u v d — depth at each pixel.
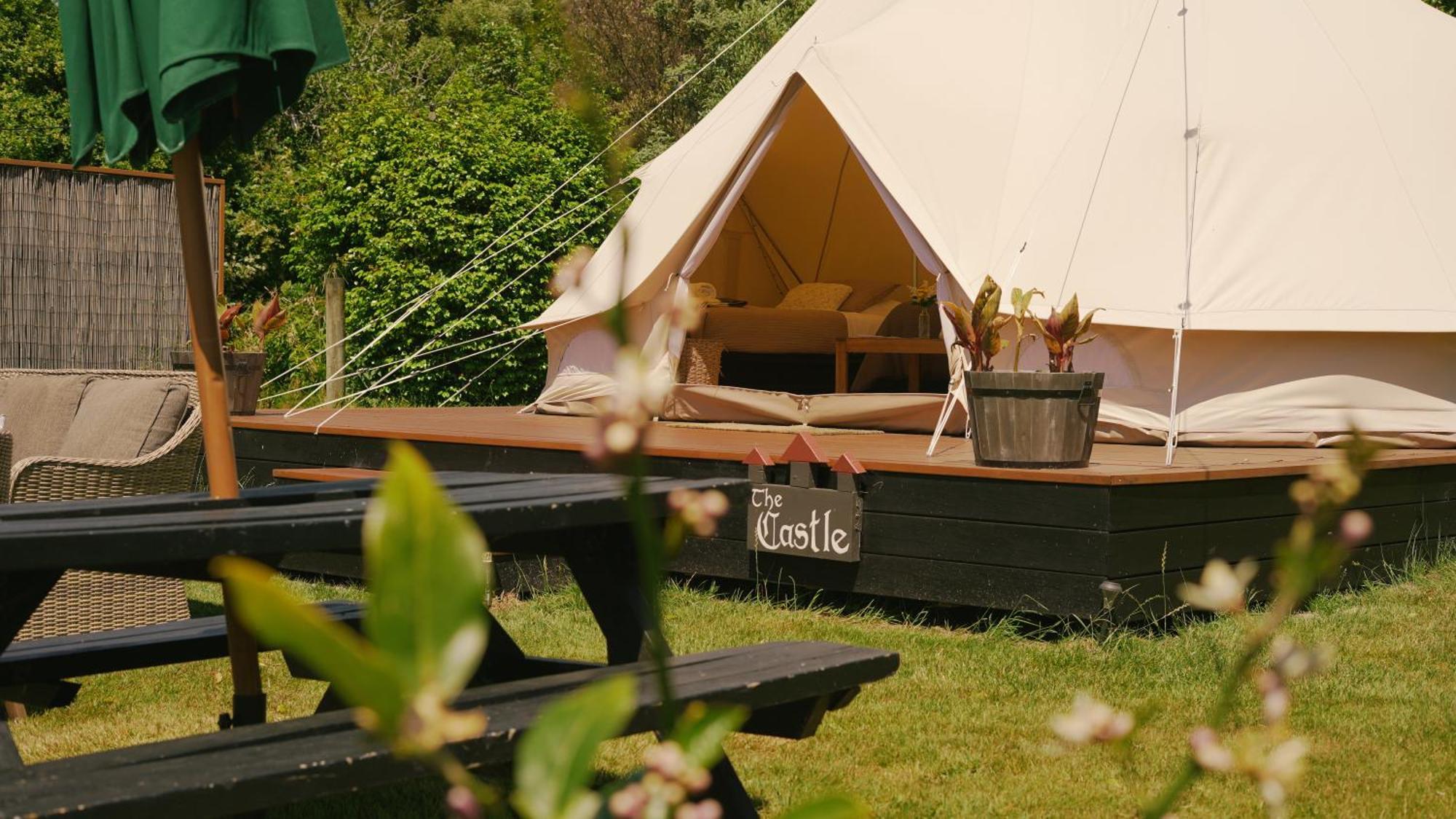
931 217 7.17
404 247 14.47
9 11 20.75
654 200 8.30
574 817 0.44
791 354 11.02
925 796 3.22
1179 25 7.30
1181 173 6.92
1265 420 6.69
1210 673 4.34
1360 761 3.47
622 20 25.91
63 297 10.40
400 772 1.82
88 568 1.93
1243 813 3.08
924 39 7.85
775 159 11.29
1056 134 7.33
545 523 2.28
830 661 2.47
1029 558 4.92
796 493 5.44
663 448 5.90
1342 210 6.80
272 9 2.36
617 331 0.58
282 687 4.27
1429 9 8.09
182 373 5.12
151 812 1.61
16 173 10.16
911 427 7.61
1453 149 7.13
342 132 16.25
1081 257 6.85
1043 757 3.52
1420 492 6.20
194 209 2.67
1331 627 5.08
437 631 0.39
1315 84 7.14
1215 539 5.17
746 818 2.36
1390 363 6.68
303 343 15.54
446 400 14.24
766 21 26.08
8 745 2.20
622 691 0.45
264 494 2.74
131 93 2.60
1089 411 5.01
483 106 15.01
